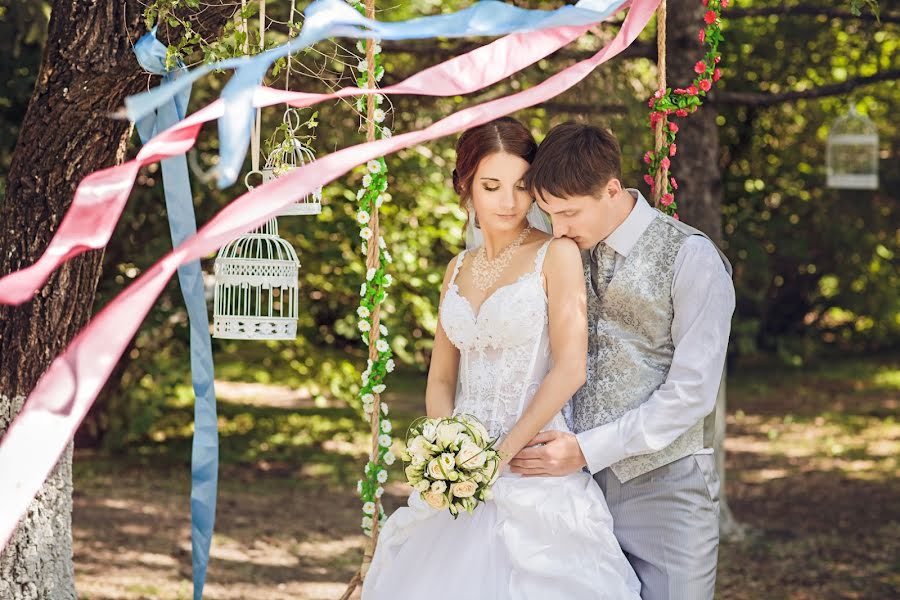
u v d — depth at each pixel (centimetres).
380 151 201
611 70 593
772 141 980
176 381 846
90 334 164
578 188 260
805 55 849
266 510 721
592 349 282
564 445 266
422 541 277
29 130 320
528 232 278
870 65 889
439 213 740
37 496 327
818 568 581
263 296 750
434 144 738
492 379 273
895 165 1130
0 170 712
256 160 288
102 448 895
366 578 287
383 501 754
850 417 1096
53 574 331
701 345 266
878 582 554
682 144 600
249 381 1278
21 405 324
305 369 798
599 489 275
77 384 161
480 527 270
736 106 872
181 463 855
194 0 287
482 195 270
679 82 576
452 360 293
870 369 1418
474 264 281
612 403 276
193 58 324
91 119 316
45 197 321
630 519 278
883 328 1531
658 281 272
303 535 659
